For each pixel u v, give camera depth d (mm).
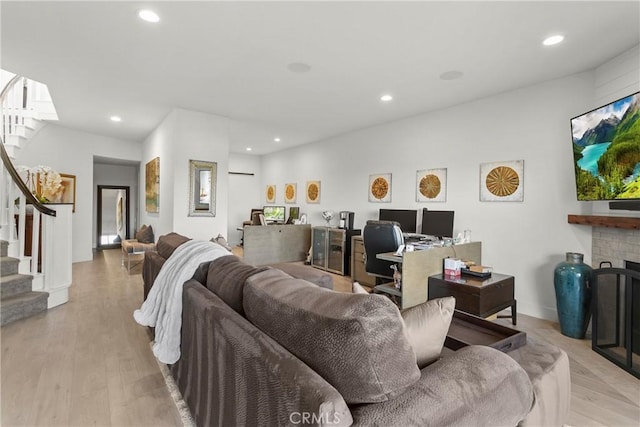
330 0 2027
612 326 2393
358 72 3100
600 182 2533
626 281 2246
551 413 1272
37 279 3357
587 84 3014
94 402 1777
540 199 3314
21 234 3457
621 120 2295
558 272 2893
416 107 4148
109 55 2818
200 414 1426
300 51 2705
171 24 2326
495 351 1168
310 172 6668
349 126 5219
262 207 8430
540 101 3312
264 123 5055
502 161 3604
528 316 3361
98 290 4043
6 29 2414
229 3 2074
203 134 4496
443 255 3113
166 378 2023
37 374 2059
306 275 2727
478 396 946
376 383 806
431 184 4328
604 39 2453
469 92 3596
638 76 2512
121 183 8133
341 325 816
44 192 4574
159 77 3285
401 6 2074
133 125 5359
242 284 1363
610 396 1930
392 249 3170
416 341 1095
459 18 2197
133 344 2508
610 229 2754
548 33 2375
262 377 910
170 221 4414
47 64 3006
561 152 3172
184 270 1758
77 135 5965
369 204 5281
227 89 3598
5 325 2865
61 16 2240
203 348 1383
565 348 2598
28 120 4871
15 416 1647
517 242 3482
